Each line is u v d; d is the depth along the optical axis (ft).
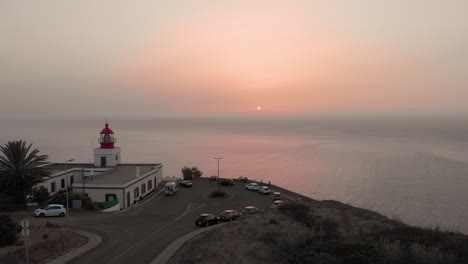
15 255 82.17
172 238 110.01
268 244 89.35
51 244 94.07
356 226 107.65
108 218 142.10
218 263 78.79
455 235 89.04
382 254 69.87
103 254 93.15
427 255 66.39
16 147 156.56
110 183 176.04
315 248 78.89
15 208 154.51
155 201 185.37
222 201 184.65
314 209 132.87
